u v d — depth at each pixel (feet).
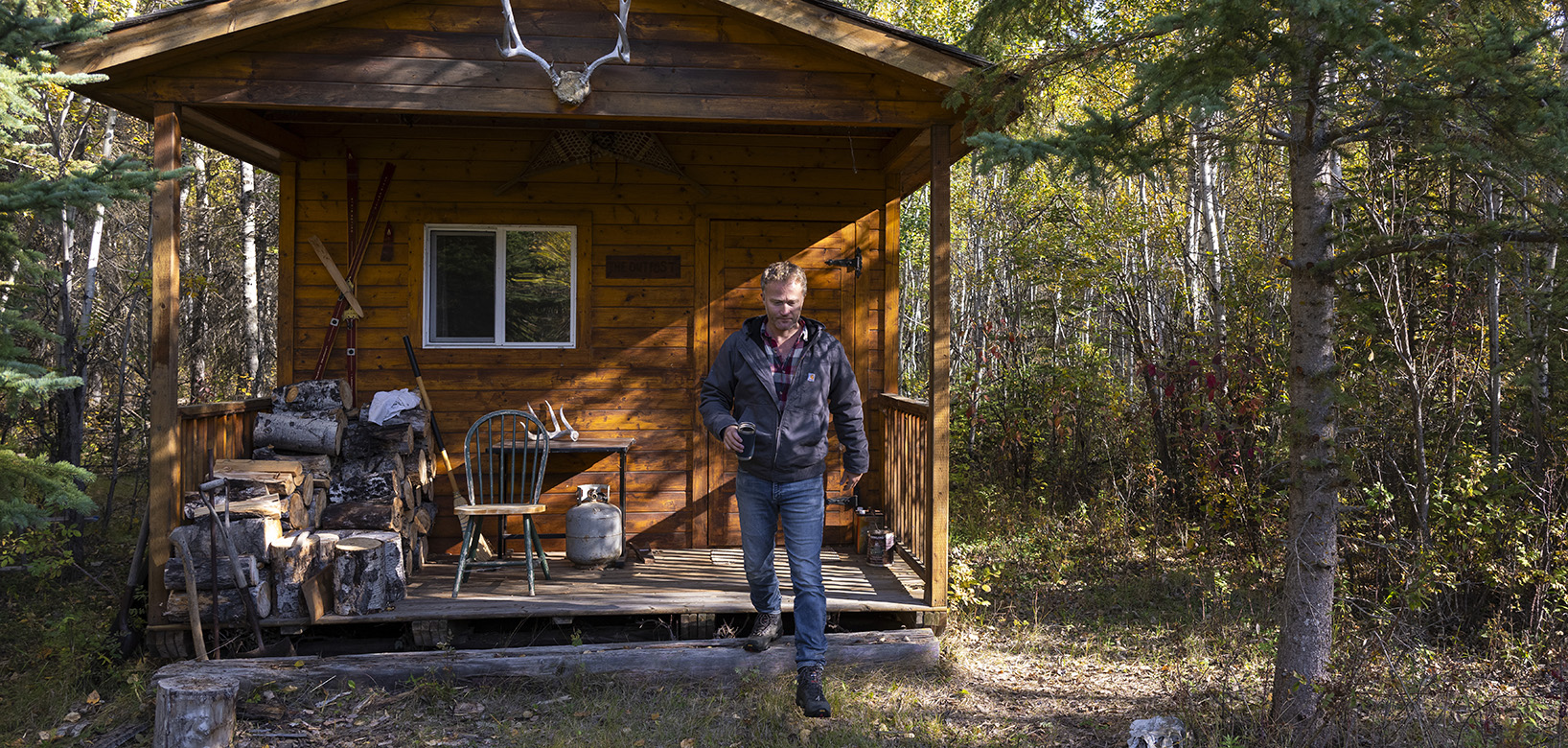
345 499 16.71
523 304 20.27
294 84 14.53
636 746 12.82
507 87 14.87
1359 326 13.88
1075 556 23.62
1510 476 17.29
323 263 19.48
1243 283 26.07
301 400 17.69
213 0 13.84
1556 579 15.89
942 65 15.01
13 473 13.07
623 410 20.39
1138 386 30.68
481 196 19.90
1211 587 20.33
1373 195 18.07
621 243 20.31
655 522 20.49
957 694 14.76
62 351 23.16
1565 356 15.62
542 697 14.49
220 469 15.65
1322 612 12.80
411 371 19.84
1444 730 12.37
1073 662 16.43
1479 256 11.94
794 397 13.39
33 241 23.88
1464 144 10.93
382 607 15.14
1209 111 10.26
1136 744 12.14
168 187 14.47
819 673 13.03
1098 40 14.58
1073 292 31.40
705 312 20.45
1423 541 17.40
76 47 13.69
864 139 20.59
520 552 20.20
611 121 18.52
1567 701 13.16
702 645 15.23
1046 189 32.19
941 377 16.30
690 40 15.21
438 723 13.57
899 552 18.95
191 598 14.17
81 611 17.61
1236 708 13.55
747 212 20.54
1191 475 25.18
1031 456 29.55
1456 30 11.57
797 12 14.93
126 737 13.00
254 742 12.80
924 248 53.88
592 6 15.07
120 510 27.55
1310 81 11.32
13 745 12.92
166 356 14.62
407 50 14.70
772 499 13.67
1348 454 12.76
